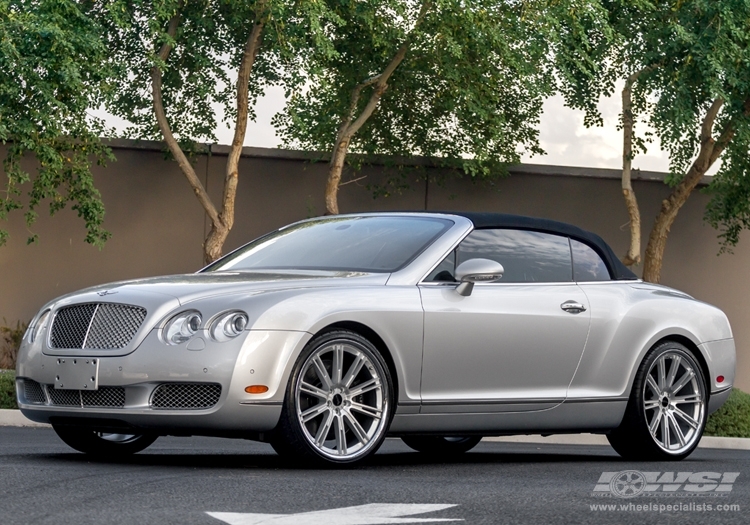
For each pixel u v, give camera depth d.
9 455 6.80
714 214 19.98
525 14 17.11
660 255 19.42
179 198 18.81
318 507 4.62
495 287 7.10
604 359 7.56
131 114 18.39
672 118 17.67
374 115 19.42
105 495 4.86
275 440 6.14
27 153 17.86
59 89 15.37
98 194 16.72
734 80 17.36
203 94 17.66
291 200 19.25
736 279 21.03
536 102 19.41
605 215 20.48
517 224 7.51
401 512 4.54
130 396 6.01
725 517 4.70
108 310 6.22
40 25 14.46
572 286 7.54
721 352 8.30
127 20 15.91
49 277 18.22
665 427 7.94
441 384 6.73
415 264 6.85
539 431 7.35
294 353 6.06
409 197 19.70
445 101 18.72
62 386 6.18
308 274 6.71
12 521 4.13
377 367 6.41
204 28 17.64
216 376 5.91
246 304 6.07
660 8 18.38
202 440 9.26
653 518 4.59
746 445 12.34
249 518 4.27
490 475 6.31
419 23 17.31
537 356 7.18
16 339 17.89
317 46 16.02
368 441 6.40
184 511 4.43
